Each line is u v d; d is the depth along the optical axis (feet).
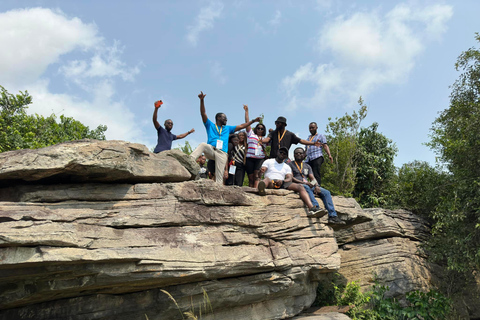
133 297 22.04
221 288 23.98
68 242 17.71
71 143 20.16
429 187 46.19
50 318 19.79
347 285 35.94
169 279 21.20
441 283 42.52
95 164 20.18
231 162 32.71
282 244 27.40
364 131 60.03
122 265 19.53
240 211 25.70
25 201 19.84
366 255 40.83
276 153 33.81
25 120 44.47
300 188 30.07
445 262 45.29
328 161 54.54
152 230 21.44
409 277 38.75
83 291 20.44
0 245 16.25
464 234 39.32
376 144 58.59
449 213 39.68
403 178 51.49
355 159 55.52
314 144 34.35
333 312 31.96
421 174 49.32
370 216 36.47
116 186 22.27
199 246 22.54
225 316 25.22
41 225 17.53
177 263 21.01
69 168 19.89
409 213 45.42
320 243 29.73
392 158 58.39
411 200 50.03
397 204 50.49
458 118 43.09
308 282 30.91
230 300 24.63
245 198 26.50
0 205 17.85
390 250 40.34
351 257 41.37
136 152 22.79
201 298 23.66
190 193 24.12
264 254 25.61
